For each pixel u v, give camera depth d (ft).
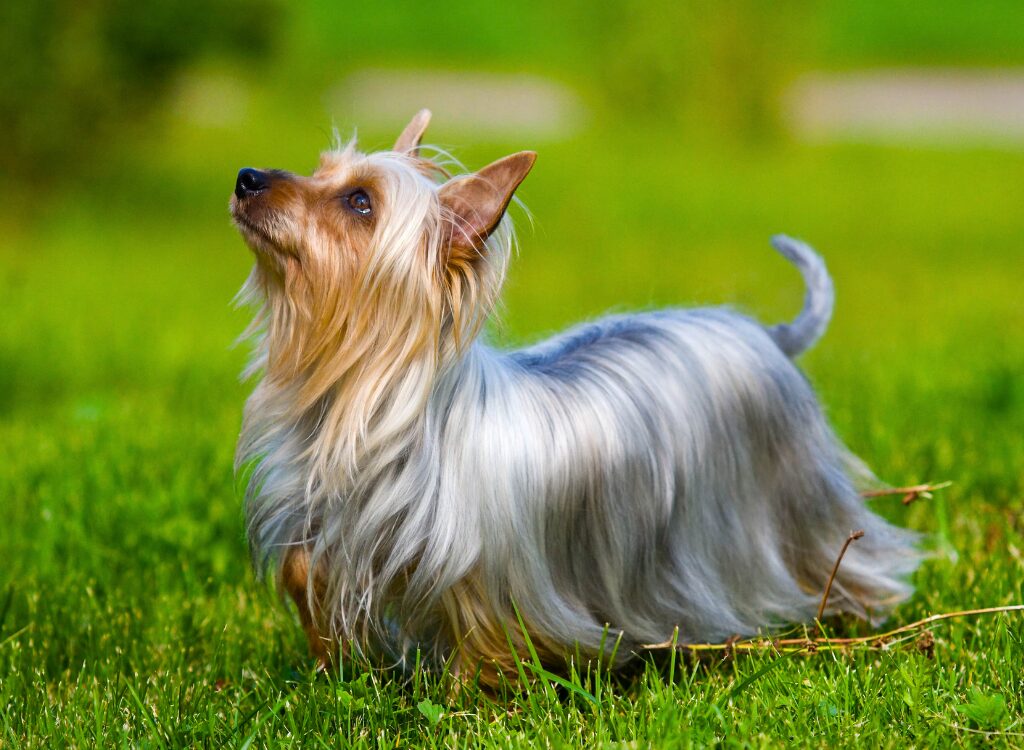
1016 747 14.32
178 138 95.76
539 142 102.42
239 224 15.46
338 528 15.49
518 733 14.98
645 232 70.08
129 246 63.93
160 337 42.60
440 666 16.51
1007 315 46.47
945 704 15.46
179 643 18.57
